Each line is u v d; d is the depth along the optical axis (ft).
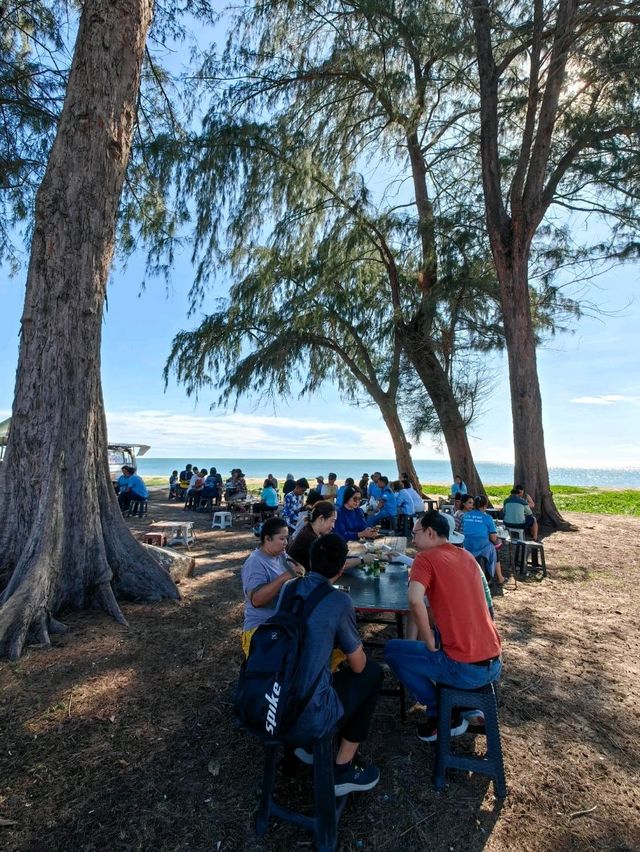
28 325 15.43
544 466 40.29
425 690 9.27
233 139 39.52
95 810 7.79
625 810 8.34
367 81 44.73
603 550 31.73
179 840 7.29
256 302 46.65
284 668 7.11
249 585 10.74
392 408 53.47
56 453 15.14
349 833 7.54
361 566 14.93
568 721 11.19
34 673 11.69
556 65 34.06
